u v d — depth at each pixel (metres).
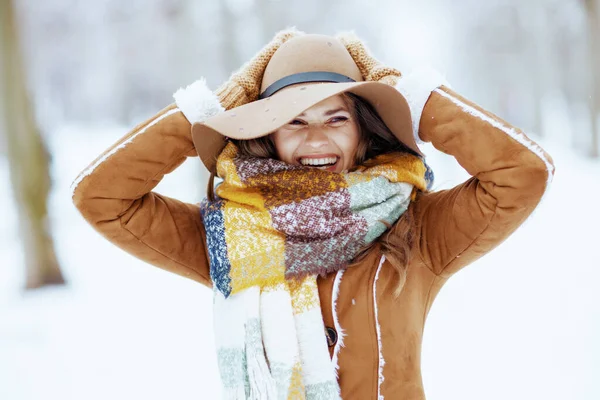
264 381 1.46
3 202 12.03
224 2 11.11
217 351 1.60
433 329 4.35
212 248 1.59
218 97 1.64
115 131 22.42
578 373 3.42
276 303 1.52
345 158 1.65
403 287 1.56
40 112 6.81
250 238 1.56
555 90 26.97
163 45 20.36
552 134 23.42
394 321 1.53
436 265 1.61
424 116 1.59
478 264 6.14
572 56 23.30
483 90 26.89
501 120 1.49
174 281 6.50
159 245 1.69
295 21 16.50
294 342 1.49
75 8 21.33
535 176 1.43
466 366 3.63
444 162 13.41
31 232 6.57
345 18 19.09
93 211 1.62
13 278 7.15
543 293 4.95
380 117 1.65
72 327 5.07
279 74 1.61
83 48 23.27
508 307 4.67
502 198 1.46
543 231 7.44
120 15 20.81
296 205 1.56
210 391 3.53
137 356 4.23
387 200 1.60
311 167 1.62
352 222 1.55
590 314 4.31
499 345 3.93
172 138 1.64
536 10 22.53
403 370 1.52
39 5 20.81
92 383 3.81
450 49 24.98
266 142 1.68
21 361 4.29
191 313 5.22
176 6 13.14
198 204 1.85
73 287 6.51
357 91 1.56
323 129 1.62
